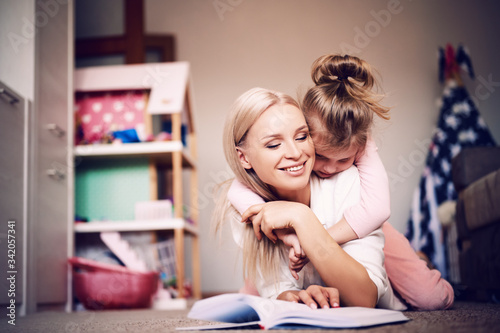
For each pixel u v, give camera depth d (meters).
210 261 3.10
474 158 1.86
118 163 2.33
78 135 2.36
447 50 3.19
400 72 3.27
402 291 1.08
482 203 1.61
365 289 0.81
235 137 0.92
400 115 3.22
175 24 3.41
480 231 1.68
